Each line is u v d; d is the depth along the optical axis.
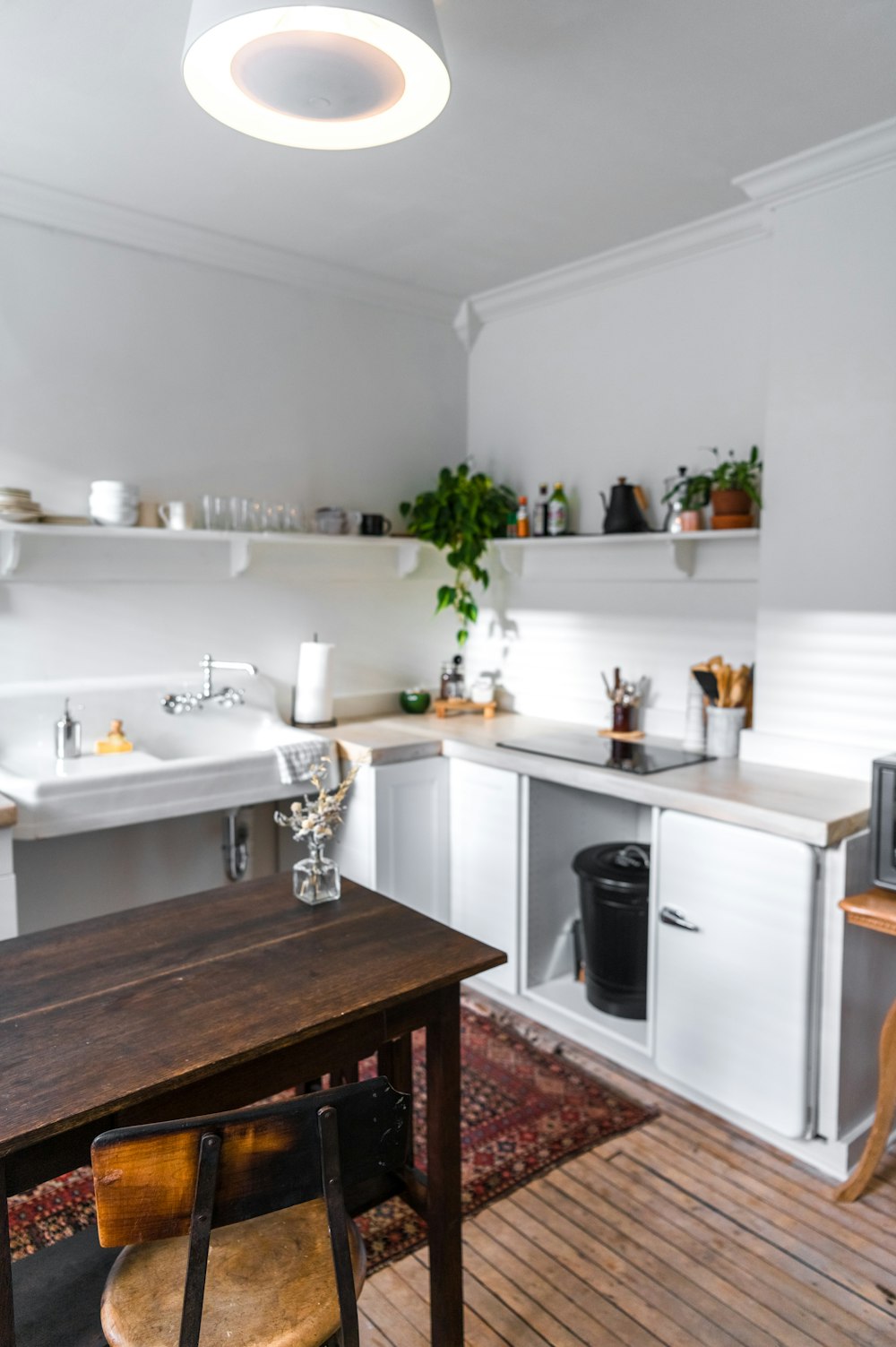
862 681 2.46
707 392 3.03
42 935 1.67
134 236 2.88
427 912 3.13
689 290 3.05
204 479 3.14
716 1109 2.39
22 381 2.74
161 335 3.01
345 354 3.48
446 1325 1.58
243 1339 1.12
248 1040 1.29
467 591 3.70
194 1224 1.03
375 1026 1.46
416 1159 2.19
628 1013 2.75
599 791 2.60
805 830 2.10
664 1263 1.87
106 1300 1.18
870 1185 2.12
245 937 1.65
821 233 2.47
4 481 2.73
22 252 2.71
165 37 1.86
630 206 2.75
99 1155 0.98
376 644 3.65
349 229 2.94
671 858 2.40
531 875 2.94
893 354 2.34
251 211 2.80
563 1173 2.15
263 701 3.26
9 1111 1.12
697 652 3.10
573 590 3.48
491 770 2.97
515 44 1.88
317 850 1.83
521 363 3.65
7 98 2.13
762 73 2.01
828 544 2.51
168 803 2.57
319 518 3.32
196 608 3.14
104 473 2.92
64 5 1.76
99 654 2.94
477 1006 3.01
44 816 2.33
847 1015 2.16
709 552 3.00
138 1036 1.31
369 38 1.54
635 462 3.26
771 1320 1.73
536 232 2.97
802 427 2.54
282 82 1.64
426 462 3.77
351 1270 1.13
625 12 1.78
